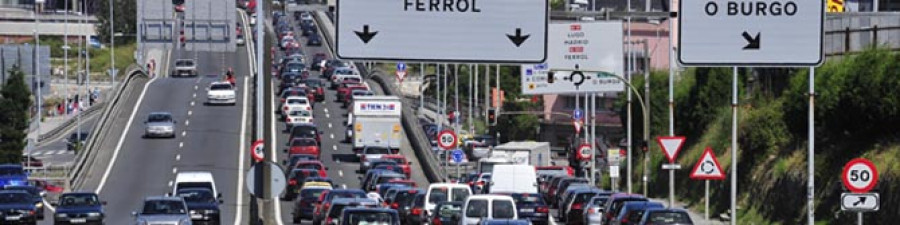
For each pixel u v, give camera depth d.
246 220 94.88
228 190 118.50
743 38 39.41
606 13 50.03
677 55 39.69
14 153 135.25
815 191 81.06
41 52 180.62
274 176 60.62
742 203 92.50
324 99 195.75
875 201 50.31
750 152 94.81
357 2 37.56
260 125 92.38
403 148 155.62
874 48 83.94
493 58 37.88
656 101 125.50
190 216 80.88
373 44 37.59
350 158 146.62
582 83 119.44
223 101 184.25
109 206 107.00
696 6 39.44
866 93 79.56
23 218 86.62
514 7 37.91
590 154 121.06
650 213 65.81
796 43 39.38
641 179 122.50
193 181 94.62
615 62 118.25
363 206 73.94
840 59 91.31
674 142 77.75
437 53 37.72
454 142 125.31
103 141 150.25
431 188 85.75
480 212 71.38
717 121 110.69
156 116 155.75
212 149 147.50
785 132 92.38
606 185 132.12
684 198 108.31
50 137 178.62
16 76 139.25
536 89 122.12
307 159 129.00
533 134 188.38
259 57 88.50
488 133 187.50
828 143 84.44
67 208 85.50
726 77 113.00
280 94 197.50
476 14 37.72
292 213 100.19
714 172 68.38
